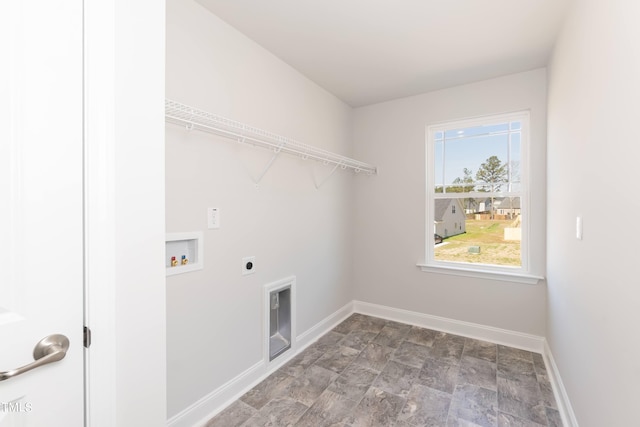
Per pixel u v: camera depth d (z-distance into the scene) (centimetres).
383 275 313
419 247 293
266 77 205
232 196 179
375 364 219
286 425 158
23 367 64
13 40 64
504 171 260
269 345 211
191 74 154
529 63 228
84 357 76
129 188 83
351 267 328
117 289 81
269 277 210
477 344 251
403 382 196
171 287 147
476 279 264
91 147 75
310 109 254
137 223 85
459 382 195
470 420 161
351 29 184
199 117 148
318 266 268
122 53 81
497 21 176
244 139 180
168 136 144
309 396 182
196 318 159
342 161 274
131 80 83
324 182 276
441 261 288
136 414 86
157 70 90
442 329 280
